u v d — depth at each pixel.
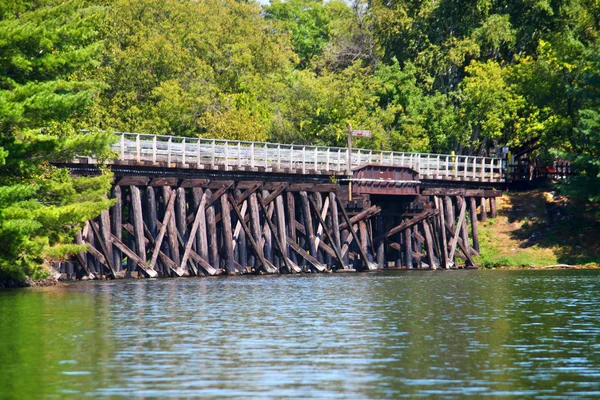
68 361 66.19
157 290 126.31
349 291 127.19
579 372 62.59
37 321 88.88
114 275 148.75
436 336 79.19
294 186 172.50
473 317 94.00
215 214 167.75
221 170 162.25
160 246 154.50
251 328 84.19
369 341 76.06
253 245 164.12
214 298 114.56
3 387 57.59
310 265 178.12
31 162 116.56
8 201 109.12
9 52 113.81
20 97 110.69
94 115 154.00
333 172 182.62
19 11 120.81
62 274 148.12
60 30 116.62
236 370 62.97
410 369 63.53
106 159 143.75
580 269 196.00
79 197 129.12
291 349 71.69
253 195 164.75
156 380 59.62
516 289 132.88
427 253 198.38
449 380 59.84
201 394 55.66
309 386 57.91
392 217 199.88
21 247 118.62
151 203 152.75
